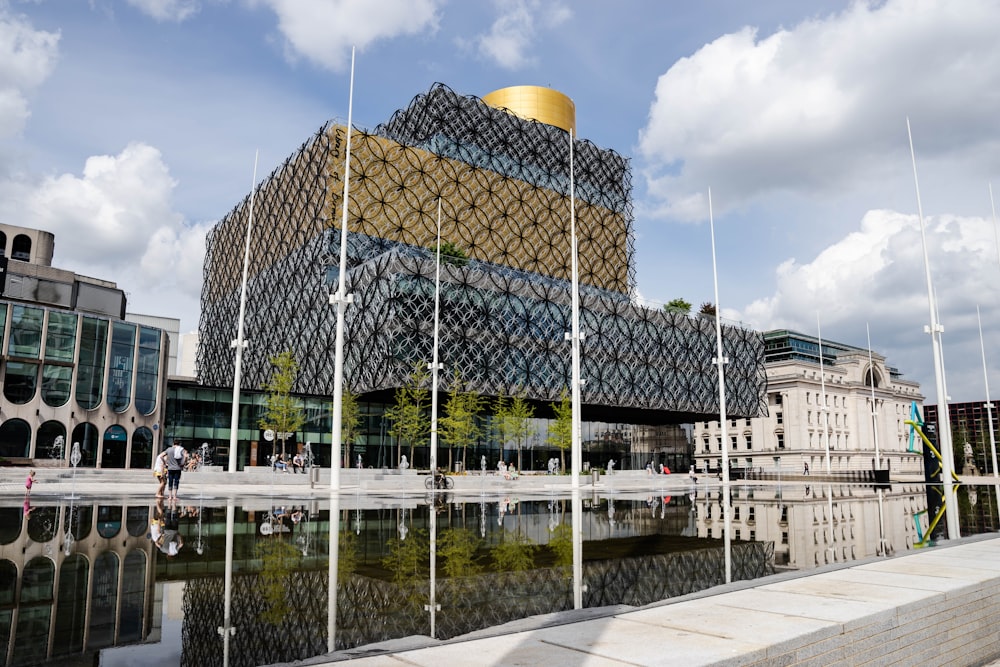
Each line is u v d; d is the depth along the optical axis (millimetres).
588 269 92750
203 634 5637
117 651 5066
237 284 91312
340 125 70938
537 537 14297
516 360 69125
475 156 81125
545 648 4742
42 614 6234
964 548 10836
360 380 64438
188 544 11445
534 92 99562
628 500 31281
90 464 53094
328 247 68625
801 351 134000
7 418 49594
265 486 36812
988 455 136625
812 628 5289
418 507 23281
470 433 69562
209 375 97938
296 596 7328
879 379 140375
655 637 5031
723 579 9094
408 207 74062
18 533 12883
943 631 6746
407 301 62500
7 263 65125
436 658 4520
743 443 125312
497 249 81500
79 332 53438
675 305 97000
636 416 96812
